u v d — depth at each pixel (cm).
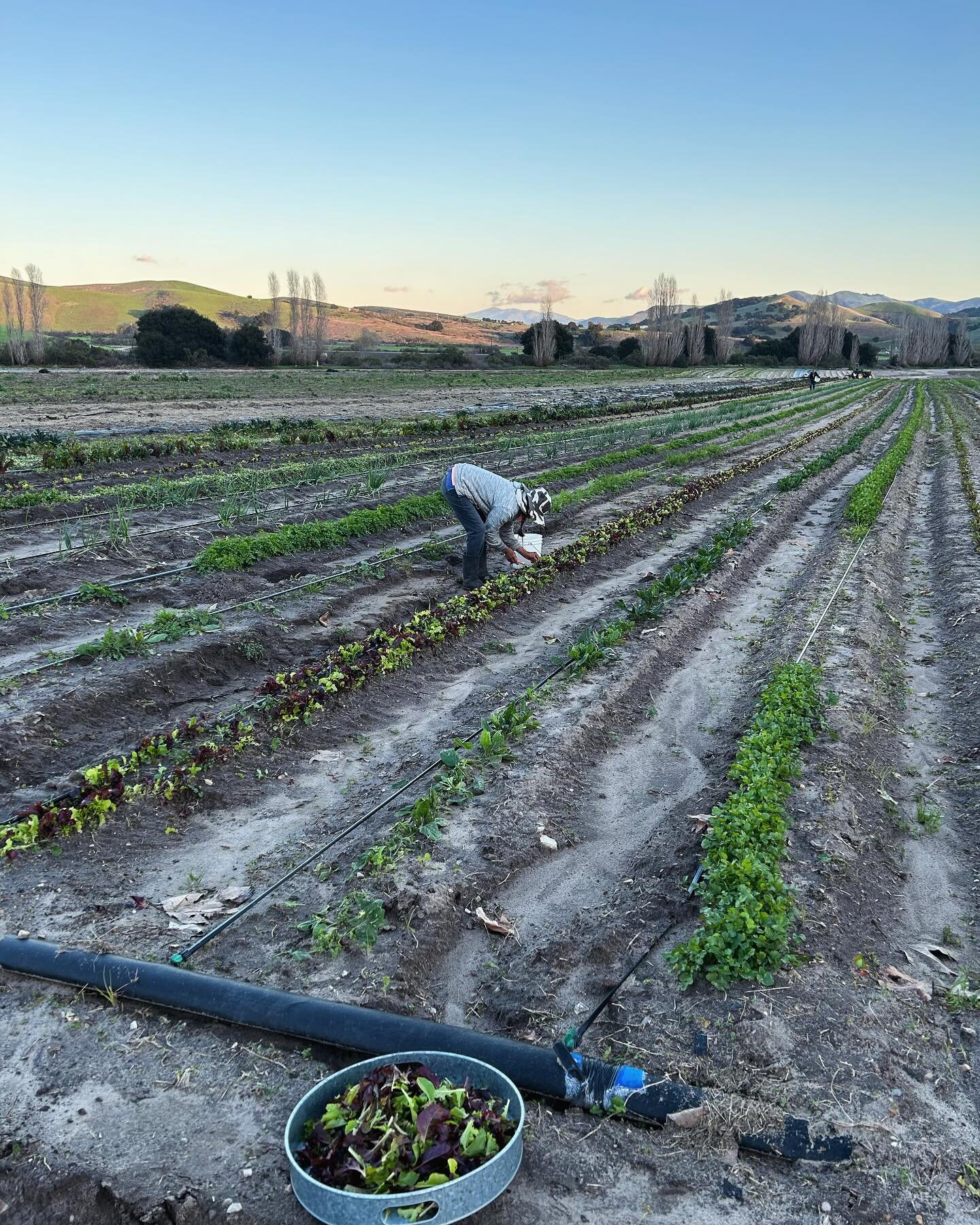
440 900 545
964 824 682
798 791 674
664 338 10550
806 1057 420
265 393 4862
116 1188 358
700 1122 385
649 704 895
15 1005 456
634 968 492
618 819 679
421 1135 346
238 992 451
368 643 938
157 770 689
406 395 5031
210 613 1013
